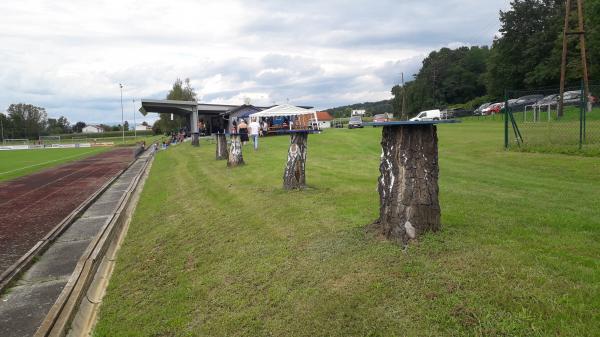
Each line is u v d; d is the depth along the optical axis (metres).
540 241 5.10
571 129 19.05
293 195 9.23
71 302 5.79
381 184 5.58
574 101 28.12
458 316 3.80
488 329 3.57
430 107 96.12
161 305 5.52
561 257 4.58
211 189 11.98
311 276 5.04
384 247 5.25
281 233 6.84
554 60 56.44
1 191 17.84
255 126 22.30
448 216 6.41
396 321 3.92
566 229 5.54
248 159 17.95
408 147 5.26
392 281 4.50
